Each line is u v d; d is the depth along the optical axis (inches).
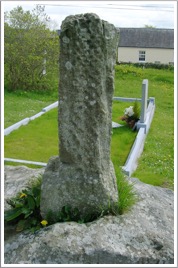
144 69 1008.2
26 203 167.5
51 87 655.1
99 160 156.3
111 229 146.4
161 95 691.4
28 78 637.3
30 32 628.1
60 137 155.5
